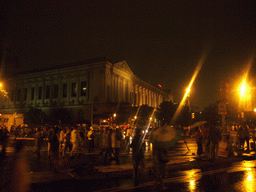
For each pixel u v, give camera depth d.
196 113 66.44
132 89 99.31
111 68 79.94
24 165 12.06
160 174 7.73
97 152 17.89
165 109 69.19
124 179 8.80
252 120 42.59
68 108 79.31
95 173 9.24
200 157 13.63
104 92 74.69
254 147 18.53
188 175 9.38
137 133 8.34
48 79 87.00
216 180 8.54
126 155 16.22
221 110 15.63
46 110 82.38
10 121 42.47
